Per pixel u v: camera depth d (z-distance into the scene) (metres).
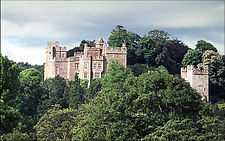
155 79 145.62
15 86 119.81
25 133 112.31
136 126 131.12
